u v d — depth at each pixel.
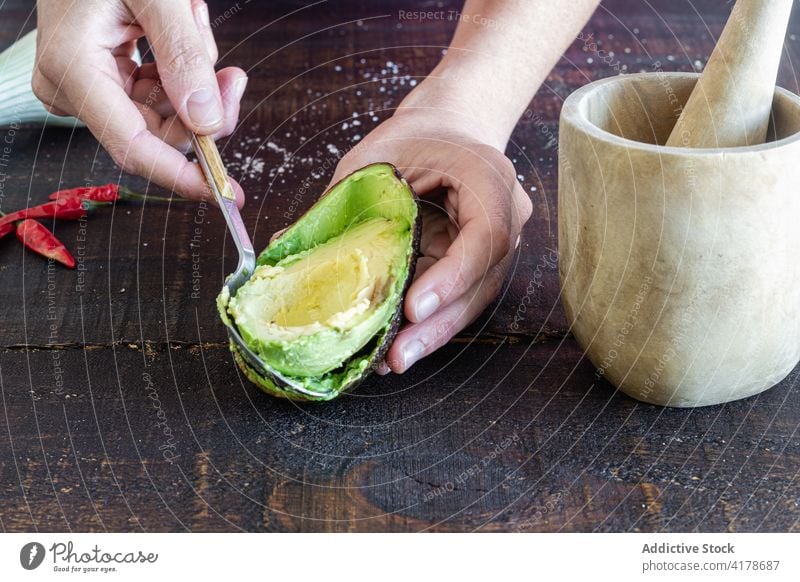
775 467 0.54
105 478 0.54
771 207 0.52
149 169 0.65
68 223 0.74
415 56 0.94
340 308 0.55
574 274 0.57
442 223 0.64
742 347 0.54
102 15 0.63
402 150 0.66
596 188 0.54
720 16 1.00
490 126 0.71
